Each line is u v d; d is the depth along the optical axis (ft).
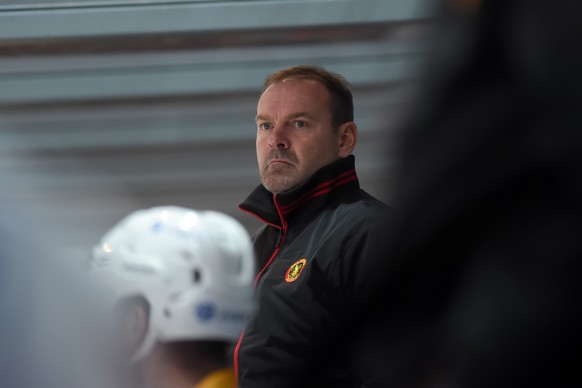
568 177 10.46
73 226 11.51
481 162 10.59
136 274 14.69
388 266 11.24
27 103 101.35
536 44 10.42
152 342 14.02
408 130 10.77
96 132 110.11
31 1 80.18
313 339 22.65
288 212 24.80
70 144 109.81
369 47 87.97
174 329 14.19
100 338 11.12
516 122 10.55
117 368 11.39
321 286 22.90
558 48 10.32
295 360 22.62
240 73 95.45
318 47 89.56
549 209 10.65
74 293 10.93
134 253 15.07
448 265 11.07
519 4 10.53
